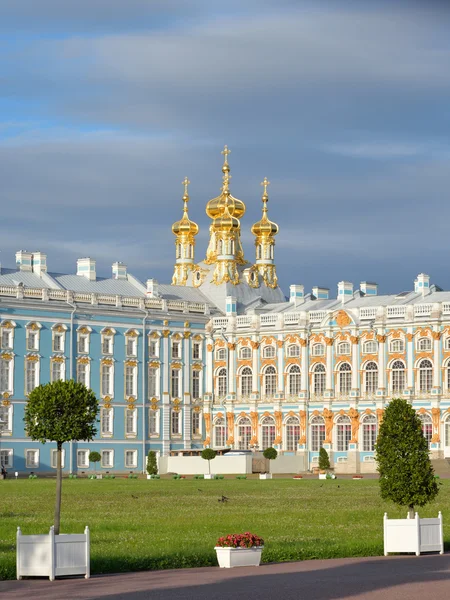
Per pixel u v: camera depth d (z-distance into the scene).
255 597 43.53
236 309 189.50
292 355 176.62
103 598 44.00
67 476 162.50
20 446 163.62
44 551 50.34
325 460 163.25
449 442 163.00
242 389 180.88
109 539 63.84
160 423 178.38
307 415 174.50
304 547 58.84
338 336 172.62
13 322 164.00
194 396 183.25
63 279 176.00
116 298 175.00
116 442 173.25
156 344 179.12
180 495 103.75
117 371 174.38
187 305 183.25
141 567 53.25
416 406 165.25
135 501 95.38
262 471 162.88
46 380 166.75
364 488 114.38
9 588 47.41
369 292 185.88
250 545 53.72
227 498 97.44
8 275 169.75
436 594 44.09
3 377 162.88
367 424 169.75
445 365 163.88
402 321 167.00
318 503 91.94
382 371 168.38
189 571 52.09
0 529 69.94
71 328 169.50
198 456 162.62
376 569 51.78
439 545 58.81
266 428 178.25
